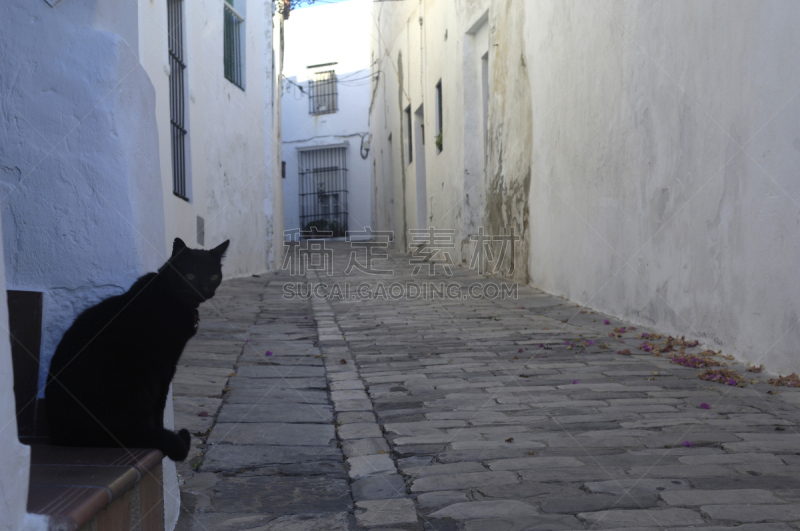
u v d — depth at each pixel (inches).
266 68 598.5
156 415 101.5
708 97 229.5
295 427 160.1
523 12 435.5
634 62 285.1
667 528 103.4
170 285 102.9
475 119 562.3
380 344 260.7
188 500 117.4
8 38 102.8
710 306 231.8
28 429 98.0
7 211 102.8
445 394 187.0
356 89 1139.9
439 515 110.0
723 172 221.5
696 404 171.8
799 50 183.3
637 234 287.3
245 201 533.6
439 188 664.4
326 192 1160.8
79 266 103.7
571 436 148.6
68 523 66.6
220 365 220.4
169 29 345.4
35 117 103.4
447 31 610.9
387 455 139.3
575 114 352.2
